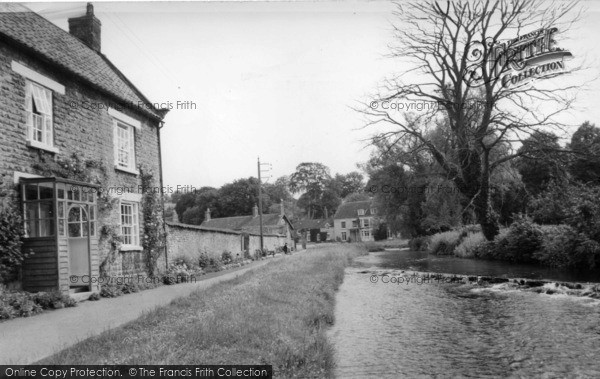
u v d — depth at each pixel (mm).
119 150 15109
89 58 15727
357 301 12750
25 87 10492
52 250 9977
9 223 9602
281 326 7258
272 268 18688
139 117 16516
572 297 11375
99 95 13719
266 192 81750
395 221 43062
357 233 85875
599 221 15031
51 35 14023
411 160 32844
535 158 21469
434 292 13812
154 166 17609
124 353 5379
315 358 6227
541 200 22578
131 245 15117
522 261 19750
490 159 25078
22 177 10031
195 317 7461
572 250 15828
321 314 9586
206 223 65250
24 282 9945
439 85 22188
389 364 6707
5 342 6441
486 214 22688
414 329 8992
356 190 116750
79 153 12461
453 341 7934
